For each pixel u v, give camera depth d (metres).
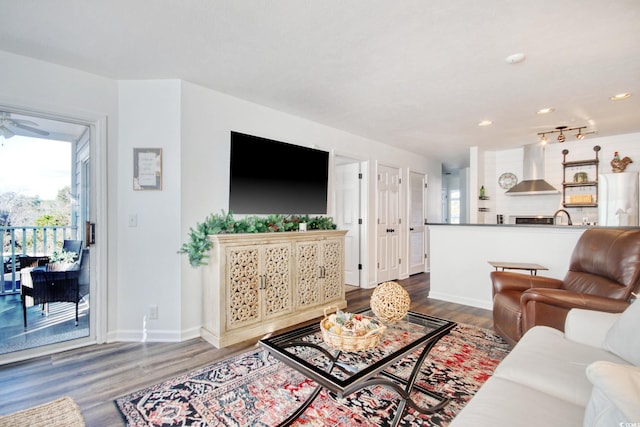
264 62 2.50
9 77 2.32
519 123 4.15
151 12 1.88
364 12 1.89
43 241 2.59
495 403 1.13
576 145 5.22
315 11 1.88
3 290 2.46
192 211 2.88
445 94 3.15
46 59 2.43
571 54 2.38
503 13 1.89
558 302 2.09
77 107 2.59
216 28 2.05
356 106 3.49
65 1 1.77
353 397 1.93
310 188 3.80
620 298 2.08
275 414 1.76
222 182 3.10
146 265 2.79
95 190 2.74
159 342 2.75
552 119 3.96
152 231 2.80
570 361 1.39
